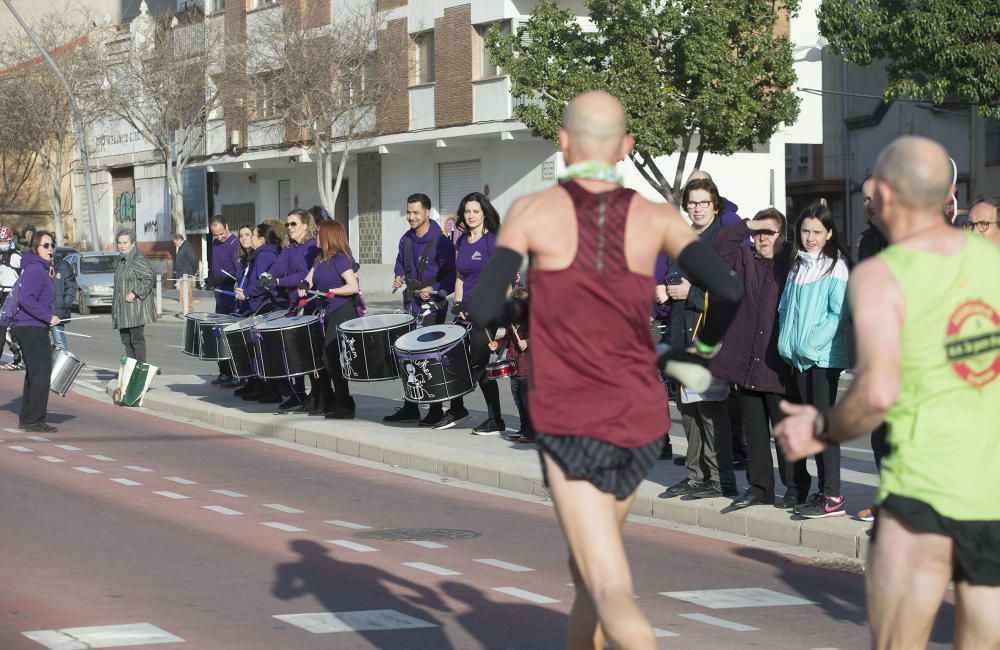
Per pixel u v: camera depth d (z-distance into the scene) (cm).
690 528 928
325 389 1477
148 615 670
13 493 1047
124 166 5619
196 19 4575
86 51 5166
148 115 4584
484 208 1283
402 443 1235
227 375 1798
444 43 3672
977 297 392
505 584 749
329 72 3772
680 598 723
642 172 2841
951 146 4228
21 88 5425
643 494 977
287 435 1391
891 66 2511
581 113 428
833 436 388
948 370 391
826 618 681
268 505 1010
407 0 3794
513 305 426
